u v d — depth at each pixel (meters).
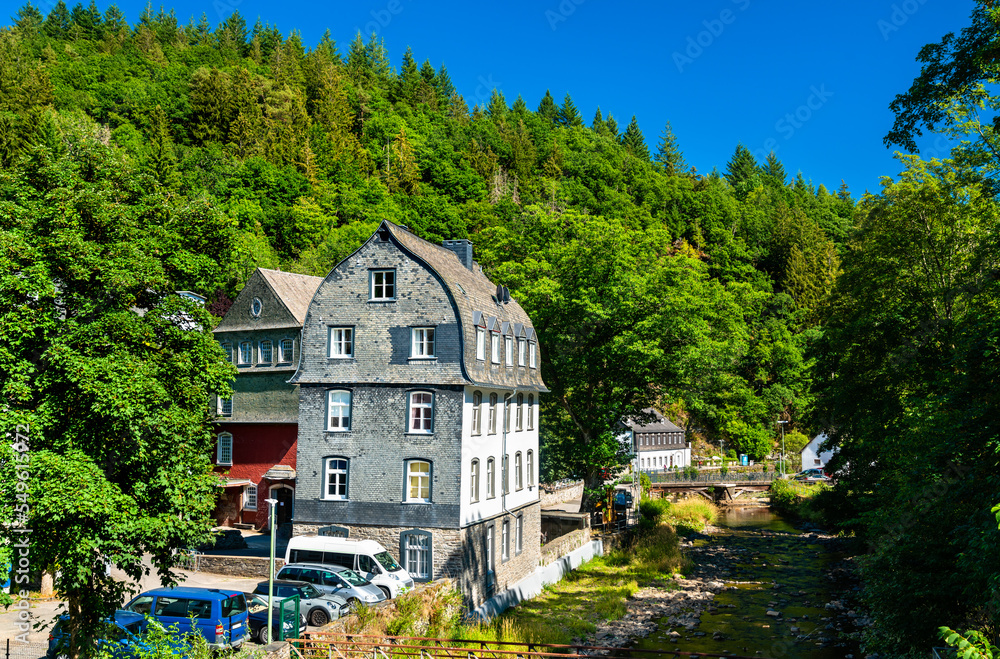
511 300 42.12
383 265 33.66
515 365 39.38
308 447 33.47
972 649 10.28
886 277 35.88
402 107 163.38
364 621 22.78
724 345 47.06
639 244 51.28
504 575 35.75
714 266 115.06
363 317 33.62
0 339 15.74
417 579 31.36
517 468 39.19
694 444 98.94
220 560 33.62
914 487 20.94
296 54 172.12
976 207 32.66
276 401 46.75
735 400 53.94
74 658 17.38
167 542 17.94
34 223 16.91
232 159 102.56
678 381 47.66
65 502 14.65
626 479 68.56
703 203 138.75
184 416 17.61
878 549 24.39
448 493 31.52
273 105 131.88
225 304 56.75
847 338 36.72
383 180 123.19
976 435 18.52
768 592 38.91
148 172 20.55
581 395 50.47
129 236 17.88
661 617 33.88
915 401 22.84
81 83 122.69
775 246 132.75
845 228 152.62
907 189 35.50
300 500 33.25
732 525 63.94
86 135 21.02
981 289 27.50
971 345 19.31
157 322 18.09
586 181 140.25
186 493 17.77
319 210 94.44
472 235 104.31
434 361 32.41
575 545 45.34
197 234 20.00
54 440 16.16
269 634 20.80
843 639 29.83
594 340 48.31
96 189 18.20
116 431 16.47
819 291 108.75
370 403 32.94
